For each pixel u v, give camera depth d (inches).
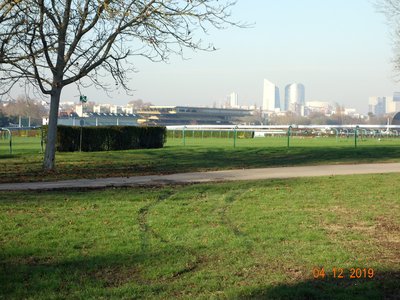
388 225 398.9
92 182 674.2
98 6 761.6
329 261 296.5
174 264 289.0
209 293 245.6
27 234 354.0
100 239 343.0
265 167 906.7
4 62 682.2
